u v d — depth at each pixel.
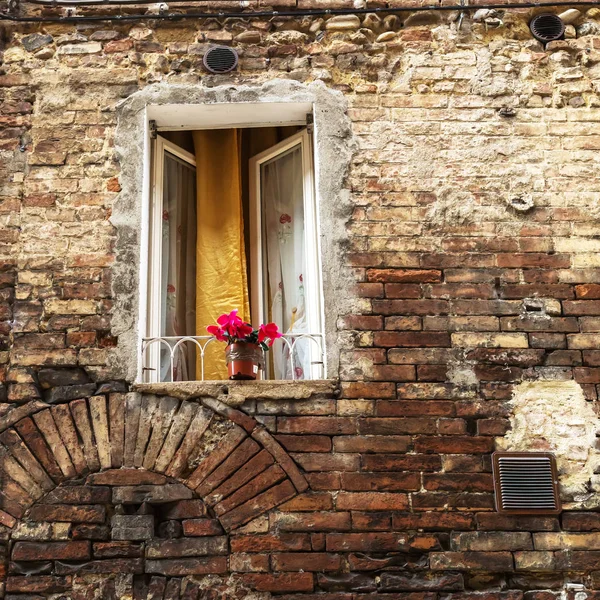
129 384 4.07
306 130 4.82
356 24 4.81
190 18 4.81
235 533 3.79
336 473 3.90
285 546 3.77
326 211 4.40
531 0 4.89
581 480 3.95
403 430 3.99
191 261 4.91
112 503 3.85
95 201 4.43
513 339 4.18
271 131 5.16
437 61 4.74
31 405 4.01
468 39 4.81
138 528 3.79
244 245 4.88
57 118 4.60
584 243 4.38
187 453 3.92
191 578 3.72
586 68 4.77
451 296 4.26
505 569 3.77
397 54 4.77
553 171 4.52
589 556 3.80
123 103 4.62
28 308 4.21
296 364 4.56
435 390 4.07
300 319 4.68
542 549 3.80
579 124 4.63
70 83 4.67
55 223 4.38
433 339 4.17
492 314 4.23
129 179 4.46
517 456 3.96
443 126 4.60
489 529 3.83
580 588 3.76
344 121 4.59
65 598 3.68
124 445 3.94
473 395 4.07
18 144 4.55
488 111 4.64
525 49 4.80
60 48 4.76
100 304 4.22
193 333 4.75
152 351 4.40
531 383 4.11
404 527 3.82
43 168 4.49
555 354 4.16
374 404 4.04
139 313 4.21
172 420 3.98
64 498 3.84
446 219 4.41
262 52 4.75
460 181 4.49
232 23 4.82
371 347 4.15
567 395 4.09
